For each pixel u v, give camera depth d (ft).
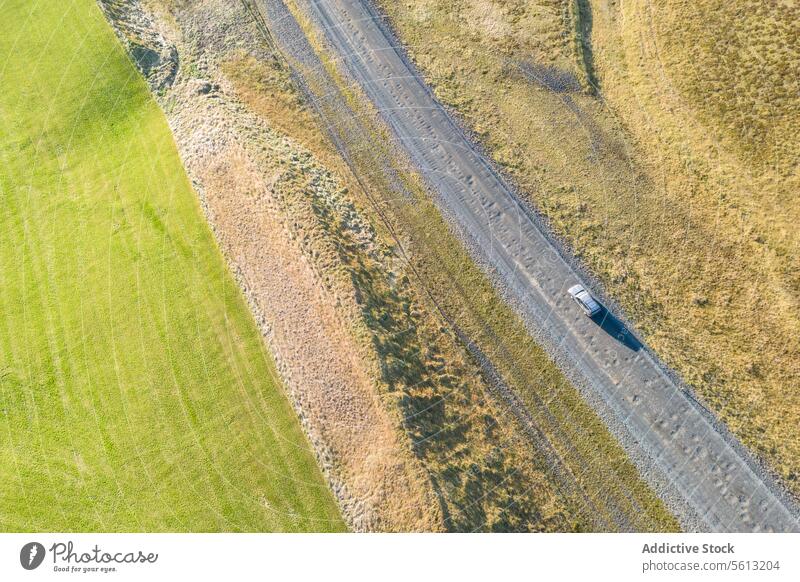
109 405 112.57
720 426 95.25
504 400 102.27
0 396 117.19
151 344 115.75
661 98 122.01
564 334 105.29
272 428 104.99
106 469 107.34
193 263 121.19
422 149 126.11
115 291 122.52
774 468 91.71
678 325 103.19
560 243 112.68
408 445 96.99
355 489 97.55
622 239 111.24
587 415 99.25
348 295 108.99
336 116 133.18
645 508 92.43
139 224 127.85
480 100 129.49
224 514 100.01
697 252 107.86
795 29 119.44
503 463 97.45
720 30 123.75
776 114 114.32
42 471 109.29
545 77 128.88
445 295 111.75
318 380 105.81
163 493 103.55
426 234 117.70
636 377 100.27
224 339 113.50
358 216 120.67
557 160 120.37
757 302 102.22
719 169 112.98
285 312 112.16
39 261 130.52
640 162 117.60
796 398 95.09
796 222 105.60
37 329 122.93
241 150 127.34
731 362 99.25
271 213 119.75
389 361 103.71
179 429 107.76
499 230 115.55
